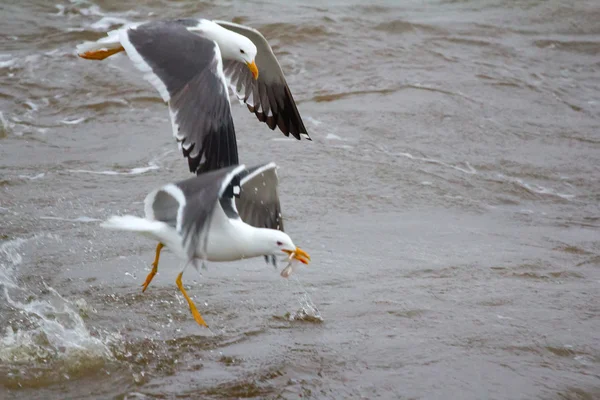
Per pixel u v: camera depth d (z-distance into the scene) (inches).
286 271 373.7
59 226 528.1
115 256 494.0
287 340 411.2
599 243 547.5
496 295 463.2
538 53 915.4
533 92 822.5
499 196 621.9
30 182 588.7
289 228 543.2
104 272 474.3
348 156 661.9
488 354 402.6
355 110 748.0
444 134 719.1
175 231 345.1
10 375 370.3
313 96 771.4
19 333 401.1
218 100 388.5
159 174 615.8
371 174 633.0
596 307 454.0
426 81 816.9
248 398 362.3
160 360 390.3
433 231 551.2
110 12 924.0
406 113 748.6
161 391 366.0
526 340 416.2
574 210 610.2
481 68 860.0
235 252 370.6
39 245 502.0
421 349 405.1
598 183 657.6
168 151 658.2
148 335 410.6
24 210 546.0
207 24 444.1
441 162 668.1
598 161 694.5
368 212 577.0
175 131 383.2
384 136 705.6
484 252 522.3
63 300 438.0
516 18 987.9
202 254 368.5
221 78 394.0
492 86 823.1
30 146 654.5
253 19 904.3
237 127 706.2
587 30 978.7
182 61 396.2
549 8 1011.3
